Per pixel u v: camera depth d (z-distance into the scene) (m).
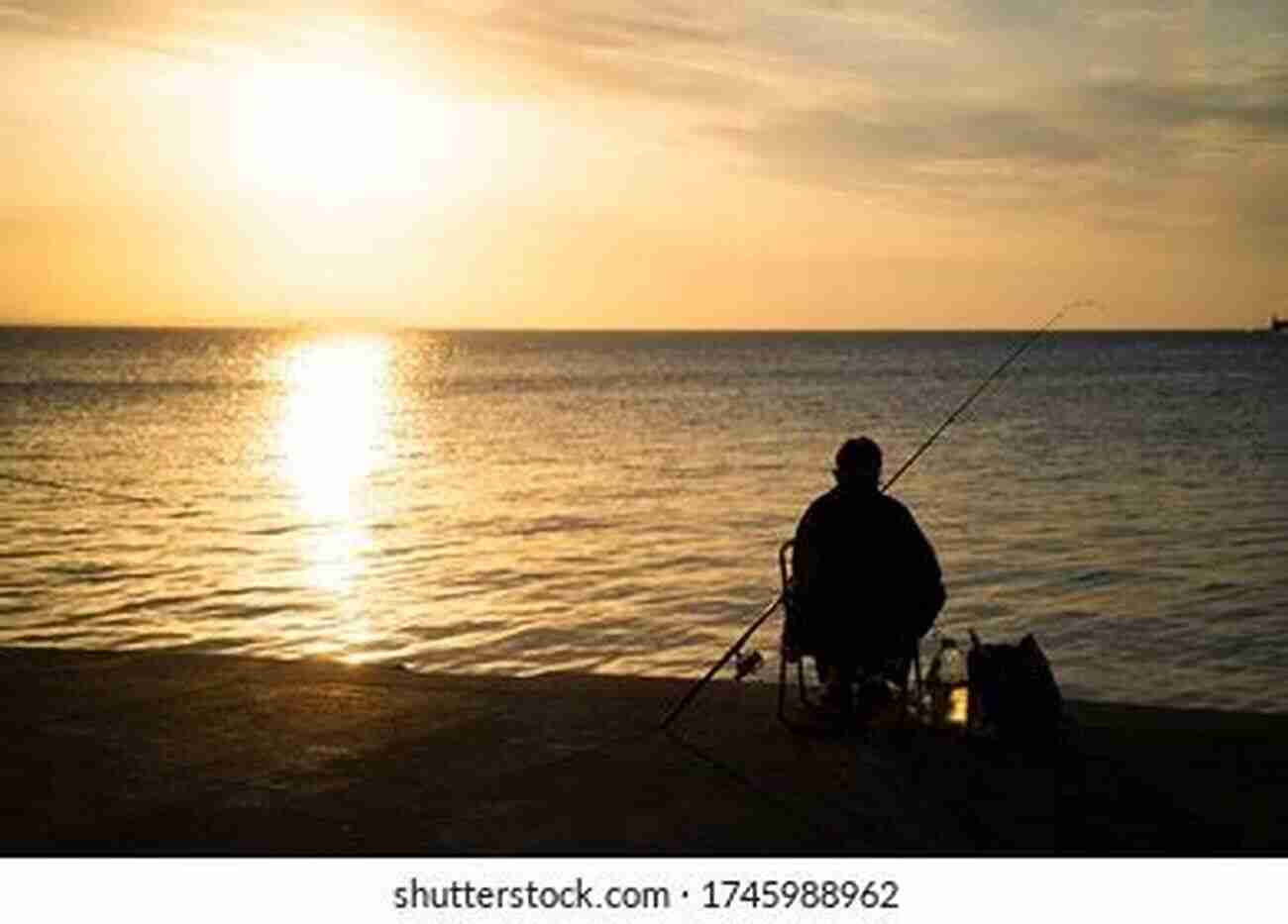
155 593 19.69
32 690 6.63
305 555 23.41
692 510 29.64
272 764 5.43
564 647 15.98
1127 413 66.31
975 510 28.92
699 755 5.45
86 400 82.44
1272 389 92.44
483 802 4.93
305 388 101.44
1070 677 14.33
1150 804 4.78
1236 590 19.16
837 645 5.65
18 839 4.63
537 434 54.66
